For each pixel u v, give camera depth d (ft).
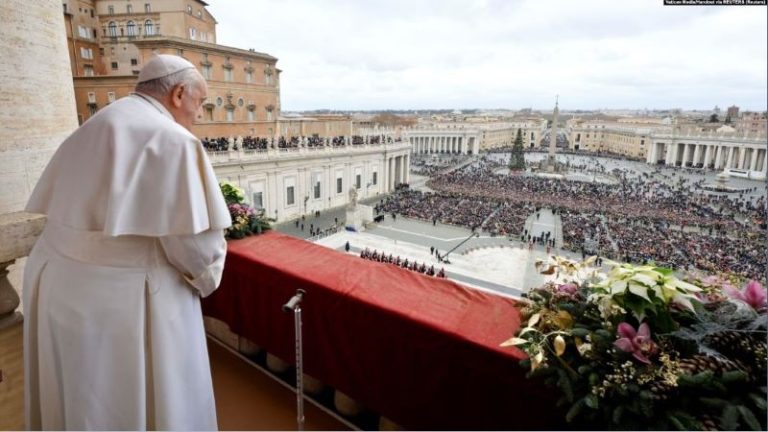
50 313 5.47
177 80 6.03
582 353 5.13
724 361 4.59
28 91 13.42
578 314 5.93
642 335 4.96
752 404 4.47
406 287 8.46
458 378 6.72
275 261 9.76
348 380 8.35
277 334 9.65
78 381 5.41
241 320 10.57
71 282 5.38
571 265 6.91
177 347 5.81
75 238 5.45
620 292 5.35
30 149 13.58
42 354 5.66
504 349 6.20
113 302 5.34
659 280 5.41
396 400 7.67
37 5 13.50
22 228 10.48
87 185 5.33
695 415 4.61
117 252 5.39
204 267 5.73
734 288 5.57
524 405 6.07
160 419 5.74
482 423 6.59
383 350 7.66
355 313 7.93
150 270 5.55
